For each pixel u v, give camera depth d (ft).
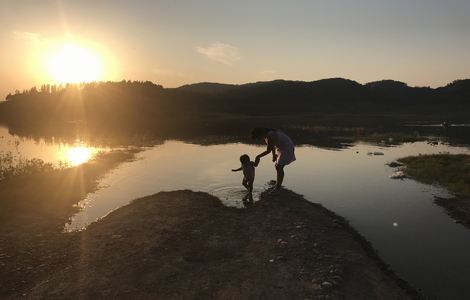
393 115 357.82
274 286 22.44
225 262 25.75
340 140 107.86
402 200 41.81
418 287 23.47
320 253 26.61
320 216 34.88
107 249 28.22
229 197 41.73
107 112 319.06
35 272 25.45
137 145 95.14
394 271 25.46
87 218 36.68
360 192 45.14
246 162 41.27
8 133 135.13
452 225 34.09
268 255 26.48
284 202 38.86
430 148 89.10
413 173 55.21
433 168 56.90
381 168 61.16
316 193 44.47
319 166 62.85
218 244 28.71
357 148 88.69
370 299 21.34
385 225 34.01
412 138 109.29
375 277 23.81
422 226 33.78
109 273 24.44
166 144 97.25
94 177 54.34
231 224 32.91
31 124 198.08
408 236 31.50
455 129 154.10
